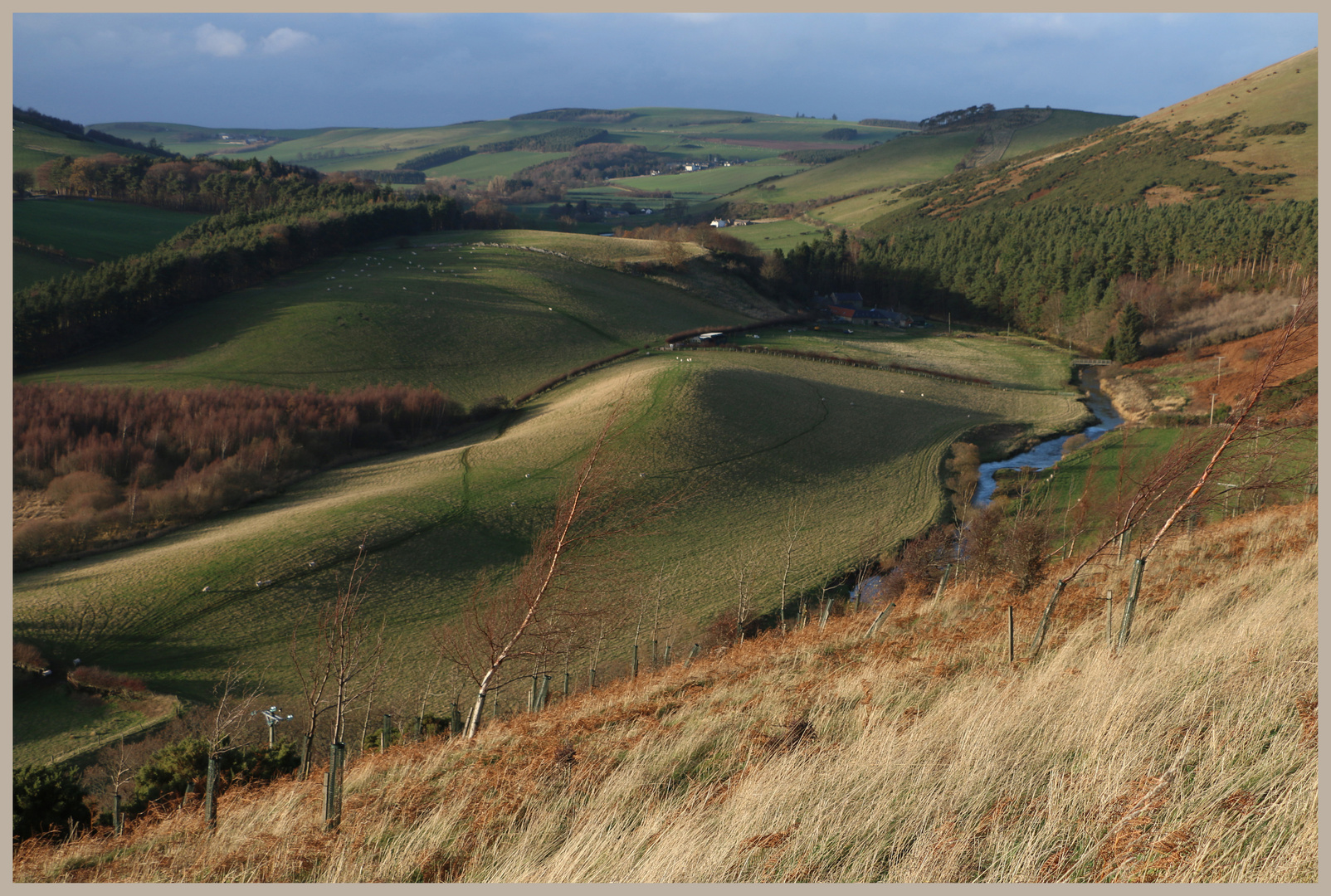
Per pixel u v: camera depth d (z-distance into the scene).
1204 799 6.95
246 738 28.30
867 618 22.62
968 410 84.50
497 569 46.84
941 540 41.28
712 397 75.31
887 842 7.43
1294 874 5.88
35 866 12.09
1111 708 8.81
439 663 35.44
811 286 162.50
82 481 56.12
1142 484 14.30
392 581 44.44
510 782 10.71
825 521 54.62
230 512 56.41
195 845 11.62
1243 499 26.20
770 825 7.90
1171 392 85.12
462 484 58.84
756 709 12.68
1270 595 13.25
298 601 41.53
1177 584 17.00
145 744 29.34
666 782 10.09
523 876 7.76
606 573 43.81
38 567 47.00
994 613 18.08
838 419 76.81
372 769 15.01
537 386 90.00
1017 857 6.70
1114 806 6.95
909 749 9.02
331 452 68.00
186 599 41.19
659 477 60.50
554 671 33.19
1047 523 30.75
